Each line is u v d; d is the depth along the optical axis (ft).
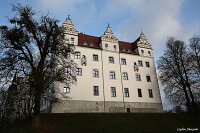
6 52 81.00
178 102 131.03
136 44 189.16
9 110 98.48
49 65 88.79
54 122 88.07
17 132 72.59
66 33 152.56
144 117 107.24
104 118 99.71
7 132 72.90
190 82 127.34
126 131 78.07
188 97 127.03
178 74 136.36
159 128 85.46
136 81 164.96
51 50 90.58
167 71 140.26
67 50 95.71
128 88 158.30
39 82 82.94
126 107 150.20
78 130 78.02
